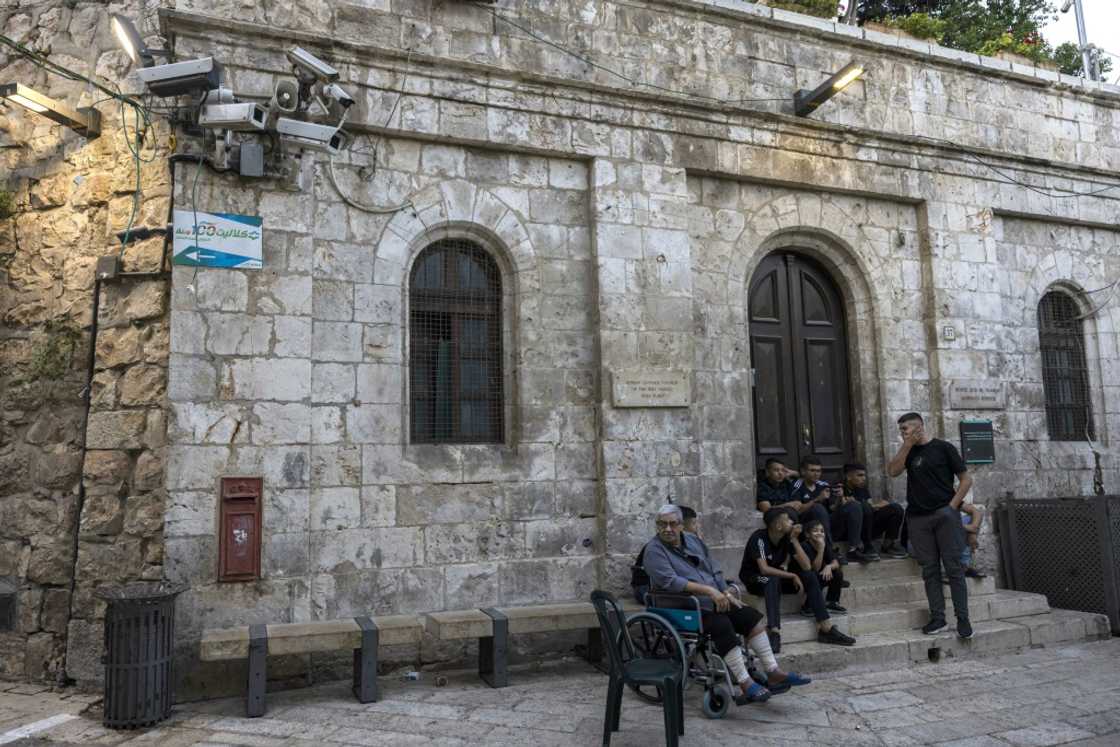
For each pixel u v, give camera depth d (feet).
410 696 21.04
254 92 23.07
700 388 28.19
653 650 19.47
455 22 25.96
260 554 21.66
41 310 24.34
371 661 20.52
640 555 24.80
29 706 20.42
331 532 22.94
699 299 28.66
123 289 23.06
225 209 22.44
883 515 29.14
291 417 22.39
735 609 19.93
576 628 22.99
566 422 26.17
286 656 21.97
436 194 25.36
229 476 21.59
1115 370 36.11
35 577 22.97
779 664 22.21
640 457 26.35
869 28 35.22
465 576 24.27
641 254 27.22
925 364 31.91
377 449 23.79
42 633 22.72
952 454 25.23
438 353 25.58
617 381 26.23
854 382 31.50
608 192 27.02
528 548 25.20
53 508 23.20
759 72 30.22
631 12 28.50
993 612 27.14
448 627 21.40
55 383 23.76
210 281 22.06
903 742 17.56
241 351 22.12
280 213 22.93
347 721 19.01
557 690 21.56
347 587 22.89
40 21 25.59
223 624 21.16
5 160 25.36
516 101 26.09
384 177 24.79
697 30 29.45
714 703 19.07
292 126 22.06
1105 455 34.91
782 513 23.73
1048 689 21.40
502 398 26.05
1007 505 31.63
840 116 31.35
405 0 25.40
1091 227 36.45
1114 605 28.07
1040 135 35.42
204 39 22.74
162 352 22.40
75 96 24.77
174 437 21.21
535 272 26.35
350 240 24.20
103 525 22.16
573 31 27.55
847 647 23.18
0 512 23.71
